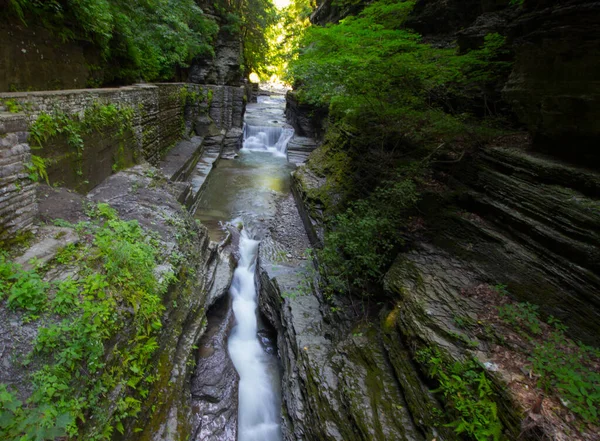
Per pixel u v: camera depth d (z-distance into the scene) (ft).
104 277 14.16
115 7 35.78
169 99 49.67
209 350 22.58
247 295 30.45
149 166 32.76
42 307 11.87
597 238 12.76
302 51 35.24
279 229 37.58
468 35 25.59
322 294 25.41
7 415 9.26
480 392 11.69
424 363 14.01
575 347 12.60
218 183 52.65
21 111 16.55
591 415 10.31
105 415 11.54
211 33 68.33
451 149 22.21
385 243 21.95
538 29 15.72
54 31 24.03
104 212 19.65
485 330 13.85
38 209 17.20
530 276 14.97
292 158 67.77
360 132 31.91
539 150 17.56
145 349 14.40
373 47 23.50
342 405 16.02
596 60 13.26
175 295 19.21
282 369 23.27
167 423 15.15
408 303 16.67
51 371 10.52
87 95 23.06
